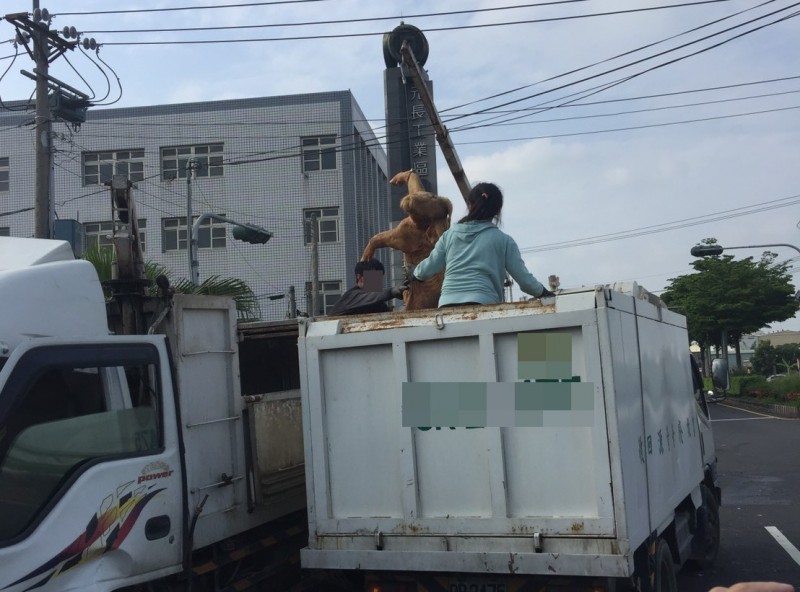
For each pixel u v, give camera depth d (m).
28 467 3.29
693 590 7.12
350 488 4.41
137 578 3.70
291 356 6.08
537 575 4.04
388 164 14.07
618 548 3.82
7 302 3.39
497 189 5.08
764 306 43.28
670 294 47.78
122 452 3.75
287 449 5.11
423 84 7.30
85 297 3.81
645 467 4.45
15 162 35.19
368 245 6.33
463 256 4.95
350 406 4.45
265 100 35.47
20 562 3.18
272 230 35.03
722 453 18.28
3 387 3.22
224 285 8.96
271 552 5.08
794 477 13.95
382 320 4.43
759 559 8.29
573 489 3.94
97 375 3.71
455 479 4.17
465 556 4.07
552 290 4.97
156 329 4.36
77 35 13.97
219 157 35.38
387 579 4.34
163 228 35.44
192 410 4.41
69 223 14.58
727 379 8.26
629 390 4.25
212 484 4.46
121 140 35.44
